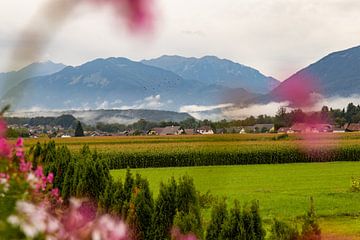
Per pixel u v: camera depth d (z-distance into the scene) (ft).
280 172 146.51
